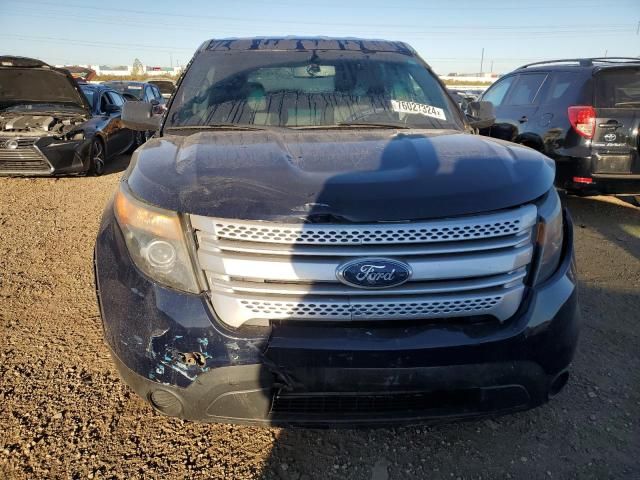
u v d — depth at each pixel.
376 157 2.10
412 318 1.79
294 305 1.74
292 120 2.92
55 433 2.27
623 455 2.22
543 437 2.32
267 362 1.75
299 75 3.19
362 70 3.24
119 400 2.49
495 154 2.17
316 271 1.72
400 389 1.78
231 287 1.75
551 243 1.96
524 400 1.92
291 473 2.11
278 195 1.75
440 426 2.38
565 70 5.71
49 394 2.52
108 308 1.92
